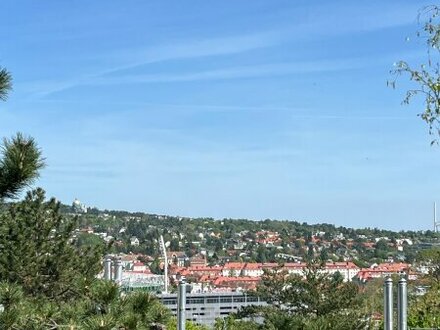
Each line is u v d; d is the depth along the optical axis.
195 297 58.38
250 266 139.62
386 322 13.24
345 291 33.44
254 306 34.41
